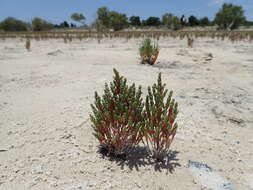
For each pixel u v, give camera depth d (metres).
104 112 2.82
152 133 2.83
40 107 4.61
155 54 9.59
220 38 28.80
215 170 2.79
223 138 3.58
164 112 2.77
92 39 28.08
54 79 6.98
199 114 4.43
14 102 4.98
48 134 3.49
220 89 6.20
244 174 2.77
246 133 3.80
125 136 2.81
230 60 11.10
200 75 7.85
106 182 2.52
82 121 3.89
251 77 7.68
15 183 2.50
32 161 2.86
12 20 68.62
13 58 11.49
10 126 3.80
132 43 21.92
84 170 2.70
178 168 2.79
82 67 8.72
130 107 2.76
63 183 2.50
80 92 5.55
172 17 67.38
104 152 3.05
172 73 7.98
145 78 7.03
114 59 11.08
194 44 20.84
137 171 2.71
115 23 64.31
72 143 3.24
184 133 3.64
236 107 4.91
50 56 12.07
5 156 2.97
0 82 6.76
